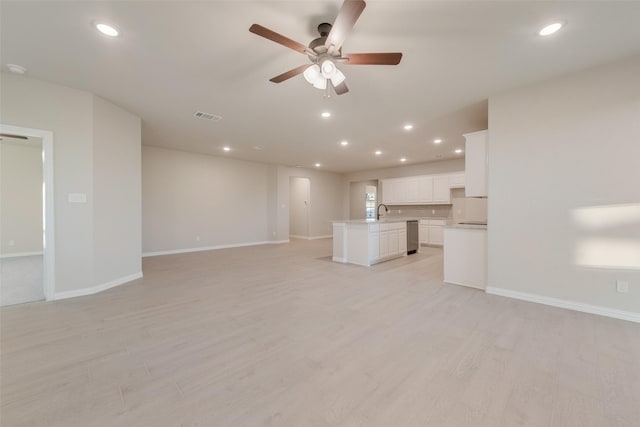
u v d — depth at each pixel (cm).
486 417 136
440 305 295
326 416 137
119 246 374
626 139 252
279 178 852
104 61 256
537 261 300
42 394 153
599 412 139
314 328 239
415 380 166
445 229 388
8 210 568
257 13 192
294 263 528
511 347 205
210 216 711
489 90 315
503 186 321
